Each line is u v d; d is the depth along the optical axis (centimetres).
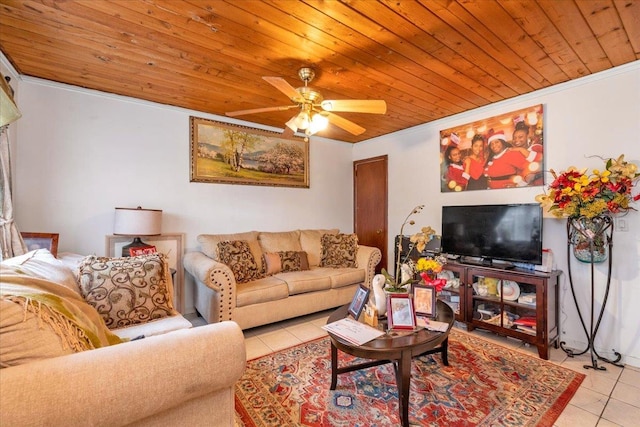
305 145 453
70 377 83
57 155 278
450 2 167
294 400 191
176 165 343
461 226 325
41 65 242
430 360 240
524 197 301
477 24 187
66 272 172
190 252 341
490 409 181
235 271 311
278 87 213
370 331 184
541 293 247
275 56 226
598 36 200
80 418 81
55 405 78
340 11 174
